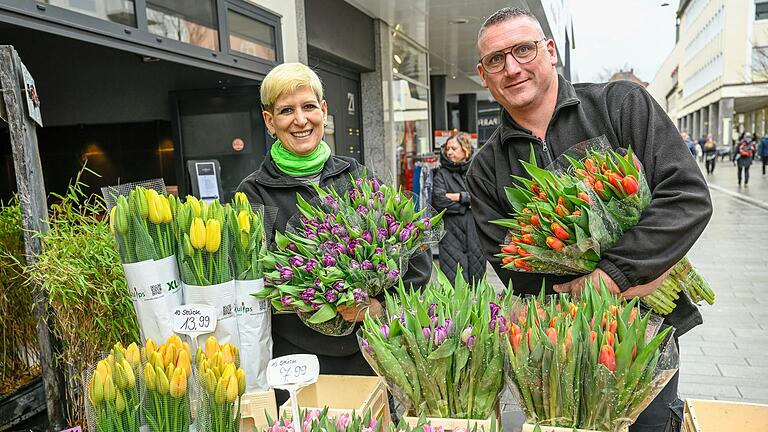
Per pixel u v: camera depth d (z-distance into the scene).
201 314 1.61
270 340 1.82
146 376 1.30
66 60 5.52
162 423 1.30
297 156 2.11
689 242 1.61
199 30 3.94
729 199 15.22
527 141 1.97
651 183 1.75
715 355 4.04
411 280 1.94
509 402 1.66
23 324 2.83
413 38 9.60
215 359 1.37
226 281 1.68
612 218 1.61
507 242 1.82
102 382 1.27
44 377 2.31
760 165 30.03
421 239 1.87
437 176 5.02
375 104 7.96
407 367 1.41
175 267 1.70
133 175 7.34
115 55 5.38
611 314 1.36
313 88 2.06
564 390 1.29
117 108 5.71
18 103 2.14
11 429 2.65
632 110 1.83
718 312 5.05
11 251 2.70
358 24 7.24
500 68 1.90
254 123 5.00
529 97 1.89
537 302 1.52
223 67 4.20
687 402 1.55
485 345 1.39
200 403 1.31
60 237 2.21
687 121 68.56
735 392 3.44
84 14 2.91
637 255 1.57
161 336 1.66
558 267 1.67
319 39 6.09
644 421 1.78
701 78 56.09
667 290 1.79
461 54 11.55
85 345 2.20
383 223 1.79
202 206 1.72
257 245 1.76
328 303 1.72
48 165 7.43
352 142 7.74
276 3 4.93
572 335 1.29
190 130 5.12
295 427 1.23
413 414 1.47
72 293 2.09
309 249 1.76
